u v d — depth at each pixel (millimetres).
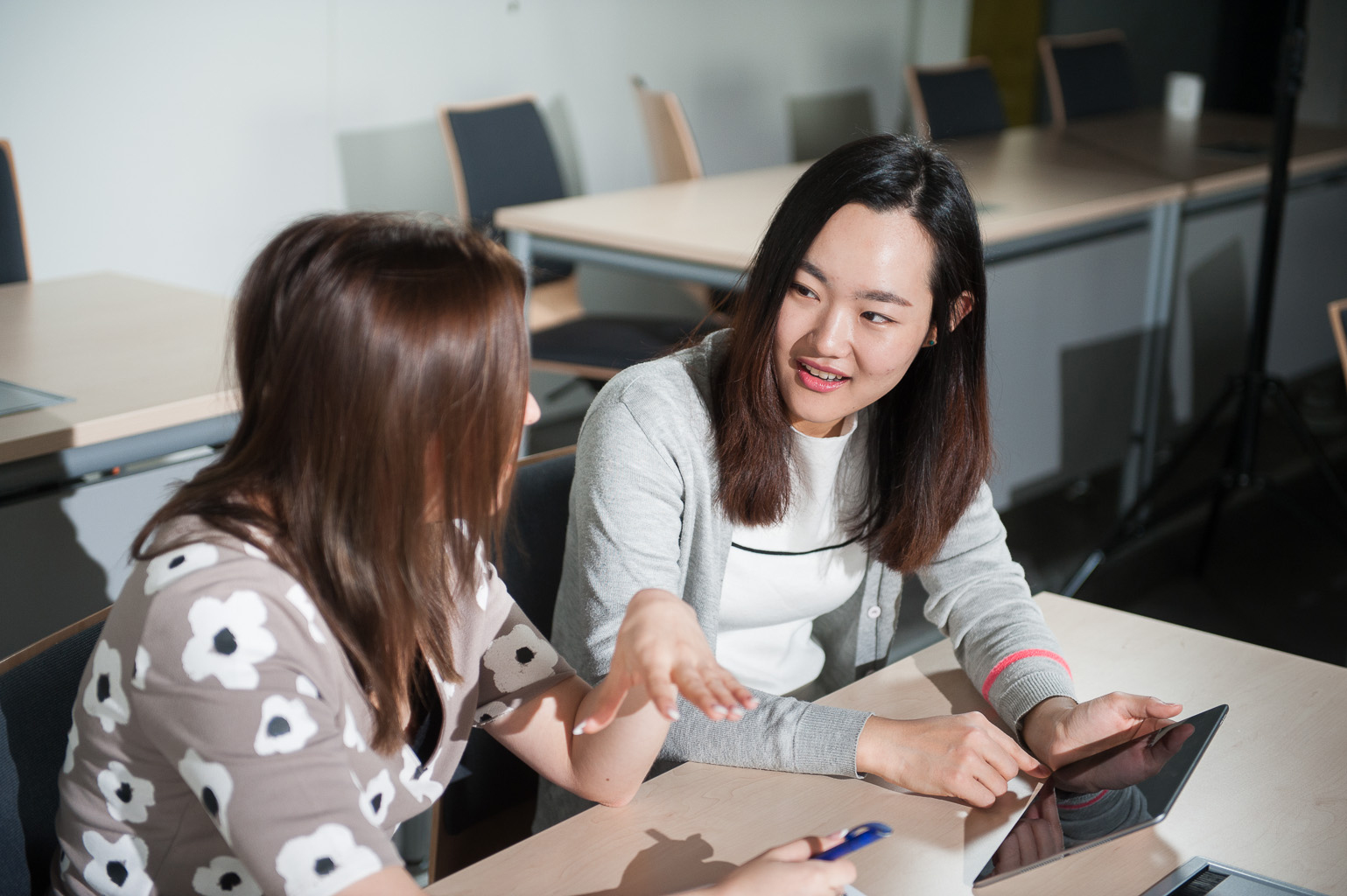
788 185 3143
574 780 941
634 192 3008
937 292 1063
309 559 736
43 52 3037
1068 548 3006
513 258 755
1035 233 2693
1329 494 3389
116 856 776
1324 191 3701
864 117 5293
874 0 5168
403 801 859
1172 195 3016
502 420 740
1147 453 3150
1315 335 3895
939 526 1201
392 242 712
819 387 1076
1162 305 3080
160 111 3279
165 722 705
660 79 4488
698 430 1133
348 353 693
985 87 4121
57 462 1540
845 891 803
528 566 1264
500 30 3975
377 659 765
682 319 3053
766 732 981
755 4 4719
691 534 1156
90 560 1669
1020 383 2852
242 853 693
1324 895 808
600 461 1105
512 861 842
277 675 708
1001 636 1131
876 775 961
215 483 744
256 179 3514
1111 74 4504
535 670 972
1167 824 887
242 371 740
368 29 3654
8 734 835
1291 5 2580
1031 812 903
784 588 1241
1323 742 1010
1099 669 1139
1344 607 2738
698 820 902
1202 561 2887
